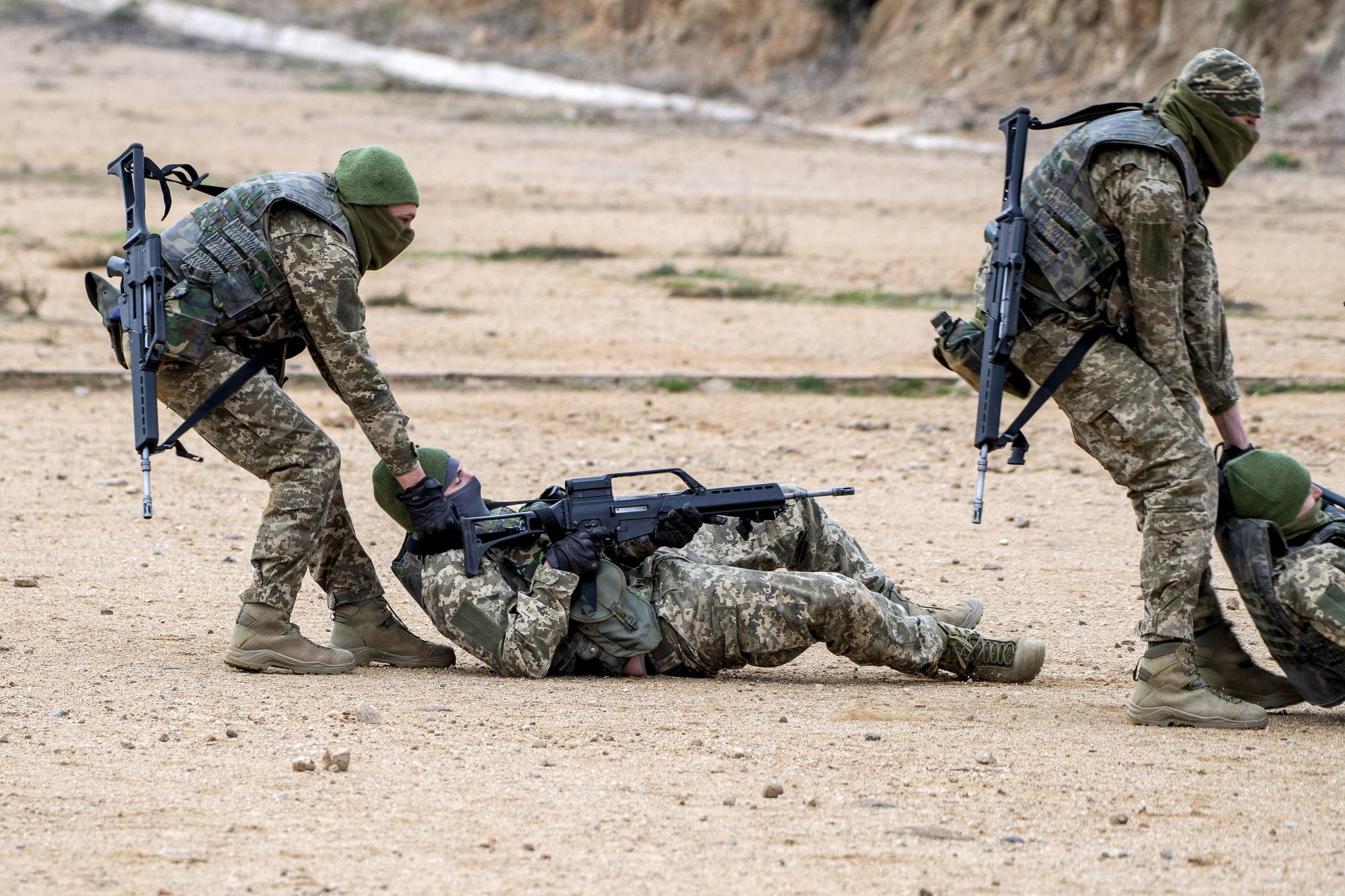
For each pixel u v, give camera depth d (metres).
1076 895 12.88
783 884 13.03
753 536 20.95
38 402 44.06
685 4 169.12
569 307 61.44
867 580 21.22
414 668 21.06
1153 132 17.38
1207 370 18.53
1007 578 26.92
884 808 14.98
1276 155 103.69
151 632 22.61
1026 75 136.88
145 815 14.50
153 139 118.38
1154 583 17.91
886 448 38.84
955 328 19.06
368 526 31.05
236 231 18.84
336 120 131.88
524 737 17.20
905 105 137.62
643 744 17.00
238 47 182.12
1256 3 122.19
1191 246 18.11
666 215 89.75
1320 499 18.66
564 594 19.86
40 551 27.94
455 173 105.50
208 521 30.98
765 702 19.00
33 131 119.88
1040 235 17.88
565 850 13.73
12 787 15.22
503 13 186.12
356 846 13.77
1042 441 39.72
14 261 70.06
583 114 139.12
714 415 42.81
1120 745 17.22
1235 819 14.77
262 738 17.02
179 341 18.72
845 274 70.12
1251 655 22.25
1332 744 17.44
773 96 149.12
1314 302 61.78
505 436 39.84
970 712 18.69
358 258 19.39
